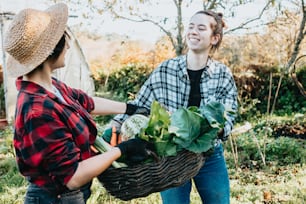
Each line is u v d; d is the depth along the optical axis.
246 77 10.38
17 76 1.99
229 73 2.94
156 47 10.97
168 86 2.94
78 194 2.08
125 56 11.31
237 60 10.01
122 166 2.00
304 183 5.28
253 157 6.64
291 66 10.29
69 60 9.63
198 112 2.28
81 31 10.88
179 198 3.05
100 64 11.49
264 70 10.45
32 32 1.94
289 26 9.46
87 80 9.98
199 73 2.90
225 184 2.98
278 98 10.62
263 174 5.82
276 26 9.38
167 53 10.86
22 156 1.94
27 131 1.89
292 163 6.35
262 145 6.91
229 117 2.74
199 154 2.24
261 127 8.42
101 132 2.42
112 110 2.51
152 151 2.00
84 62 9.88
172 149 2.04
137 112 2.55
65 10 2.01
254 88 10.52
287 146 6.82
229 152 6.73
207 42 2.85
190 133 2.11
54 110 1.91
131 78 11.16
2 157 6.88
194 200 4.52
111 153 1.95
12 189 5.26
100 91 10.98
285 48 9.76
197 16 2.88
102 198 4.64
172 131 2.04
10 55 2.02
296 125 8.66
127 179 2.02
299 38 9.23
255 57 10.27
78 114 2.04
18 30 1.94
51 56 2.02
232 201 4.66
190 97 2.92
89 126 2.11
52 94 1.97
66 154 1.89
